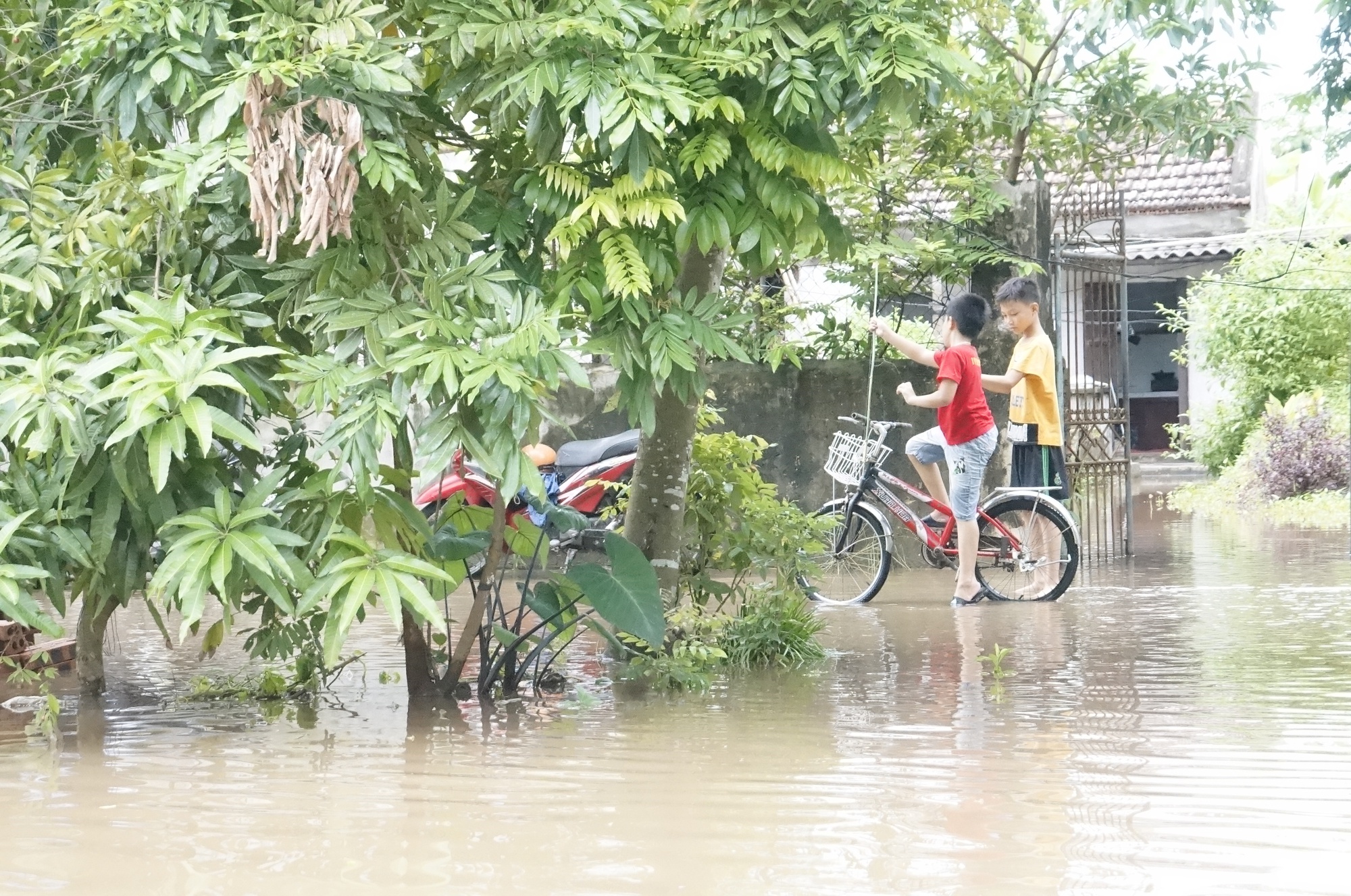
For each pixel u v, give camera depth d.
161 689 14.36
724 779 9.64
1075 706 12.42
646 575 13.81
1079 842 7.91
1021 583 22.02
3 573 10.47
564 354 11.41
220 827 8.41
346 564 10.82
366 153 11.00
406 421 12.49
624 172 12.29
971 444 21.11
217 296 12.01
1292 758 10.12
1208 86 28.11
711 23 12.99
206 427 9.96
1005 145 31.14
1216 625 18.08
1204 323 52.72
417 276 11.91
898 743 10.88
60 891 7.13
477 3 11.75
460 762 10.36
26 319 12.07
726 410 26.27
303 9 11.44
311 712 12.86
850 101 12.21
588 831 8.25
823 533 17.69
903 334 32.62
